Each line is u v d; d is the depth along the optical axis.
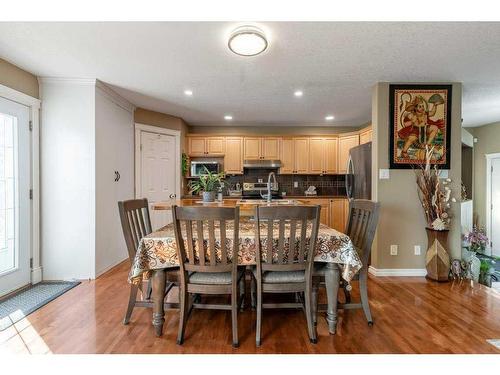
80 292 2.63
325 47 2.27
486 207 5.21
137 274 1.79
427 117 3.10
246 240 1.82
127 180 3.84
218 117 4.75
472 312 2.23
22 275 2.72
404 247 3.16
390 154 3.11
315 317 1.97
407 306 2.34
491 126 5.14
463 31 2.02
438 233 2.95
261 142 5.18
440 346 1.74
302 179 5.50
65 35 2.08
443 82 3.08
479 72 2.81
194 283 1.80
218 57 2.46
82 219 3.01
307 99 3.73
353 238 2.33
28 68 2.69
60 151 2.96
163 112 4.41
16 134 2.66
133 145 4.03
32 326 1.99
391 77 2.95
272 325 2.03
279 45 2.24
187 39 2.14
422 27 1.97
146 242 1.83
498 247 5.02
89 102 3.00
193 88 3.30
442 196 3.01
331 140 5.18
